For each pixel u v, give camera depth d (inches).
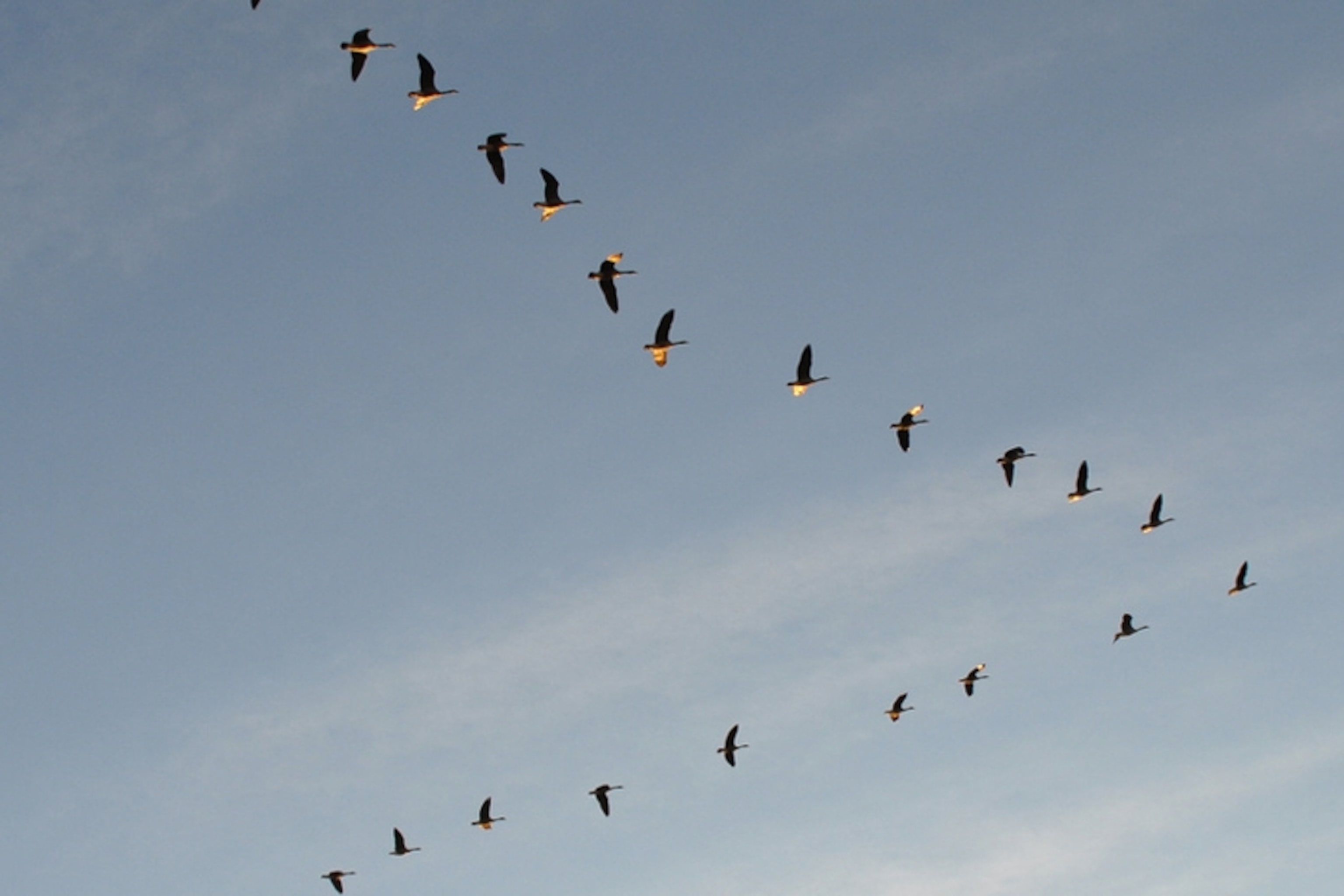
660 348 2861.7
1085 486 3134.8
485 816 3070.9
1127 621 3191.4
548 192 2726.4
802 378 2997.0
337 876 3176.7
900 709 3302.2
